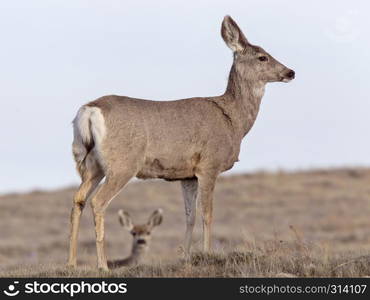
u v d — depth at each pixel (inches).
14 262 2546.8
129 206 4603.8
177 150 1369.3
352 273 1150.3
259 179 5398.6
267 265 1191.6
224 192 4982.8
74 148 1316.4
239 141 1470.2
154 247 3144.7
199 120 1396.4
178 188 5221.5
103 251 1278.3
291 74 1508.4
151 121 1341.0
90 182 1316.4
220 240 3107.8
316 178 5413.4
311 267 1181.7
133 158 1315.2
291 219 4087.1
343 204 4527.6
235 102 1473.9
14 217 4367.6
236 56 1501.0
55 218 4382.4
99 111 1298.0
